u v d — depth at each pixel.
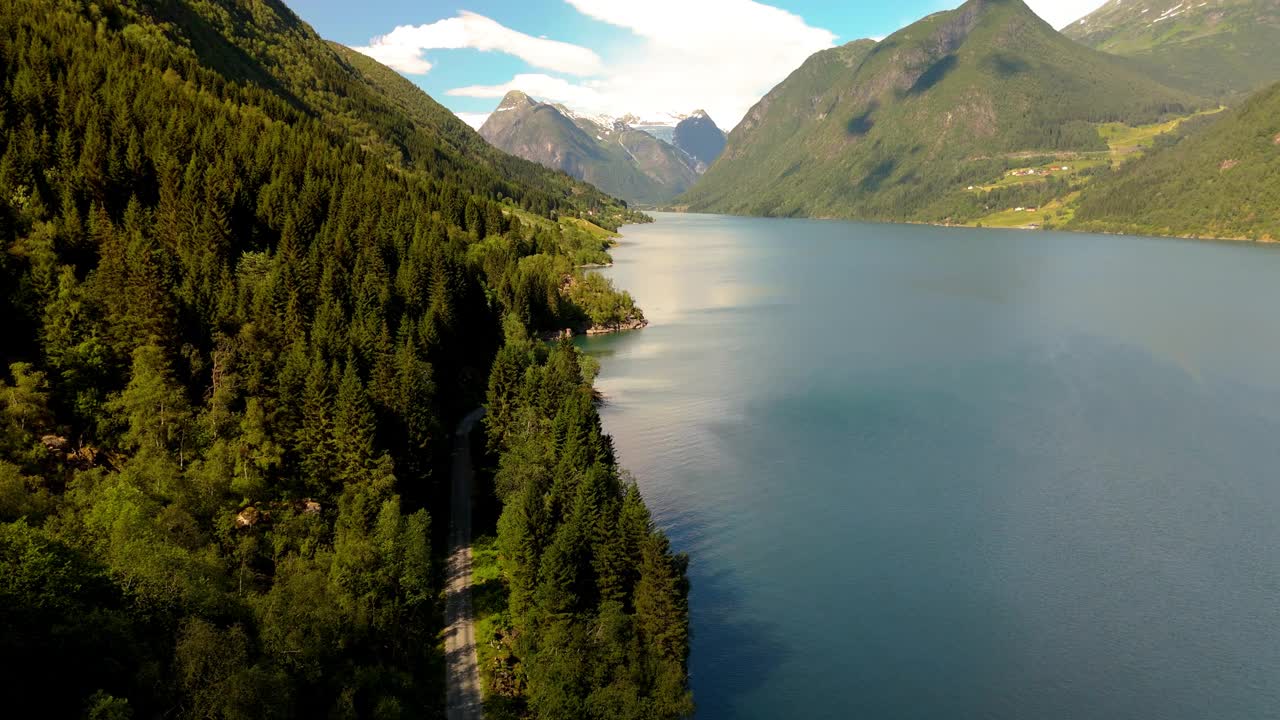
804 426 140.50
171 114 169.88
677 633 73.88
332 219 157.75
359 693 60.06
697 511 108.44
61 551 54.66
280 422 91.00
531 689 67.19
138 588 55.44
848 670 77.25
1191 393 155.38
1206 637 81.38
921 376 171.00
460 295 155.12
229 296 106.69
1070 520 104.94
